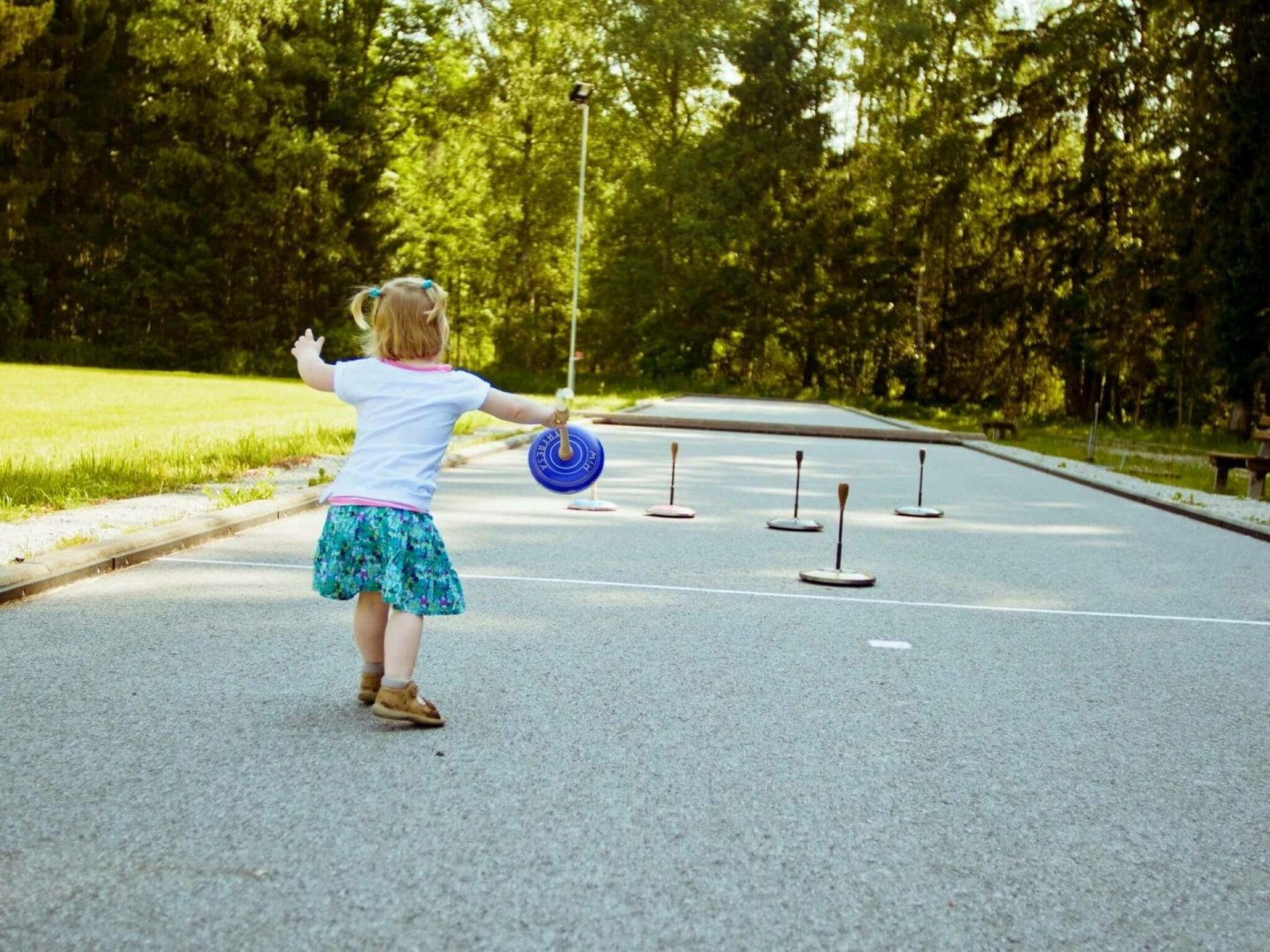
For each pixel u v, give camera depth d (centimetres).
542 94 5484
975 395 5575
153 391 3167
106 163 5322
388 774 405
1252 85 3531
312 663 552
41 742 427
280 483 1205
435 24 5478
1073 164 5062
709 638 639
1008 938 302
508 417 469
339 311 5359
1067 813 398
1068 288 4769
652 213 5662
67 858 328
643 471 1644
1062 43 4609
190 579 742
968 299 5162
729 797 397
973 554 997
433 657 576
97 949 276
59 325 5384
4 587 657
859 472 1788
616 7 5606
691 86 5700
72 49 5109
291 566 798
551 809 378
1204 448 3131
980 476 1806
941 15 5241
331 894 310
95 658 549
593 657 587
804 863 344
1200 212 3766
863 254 5559
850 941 295
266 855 334
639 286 5619
